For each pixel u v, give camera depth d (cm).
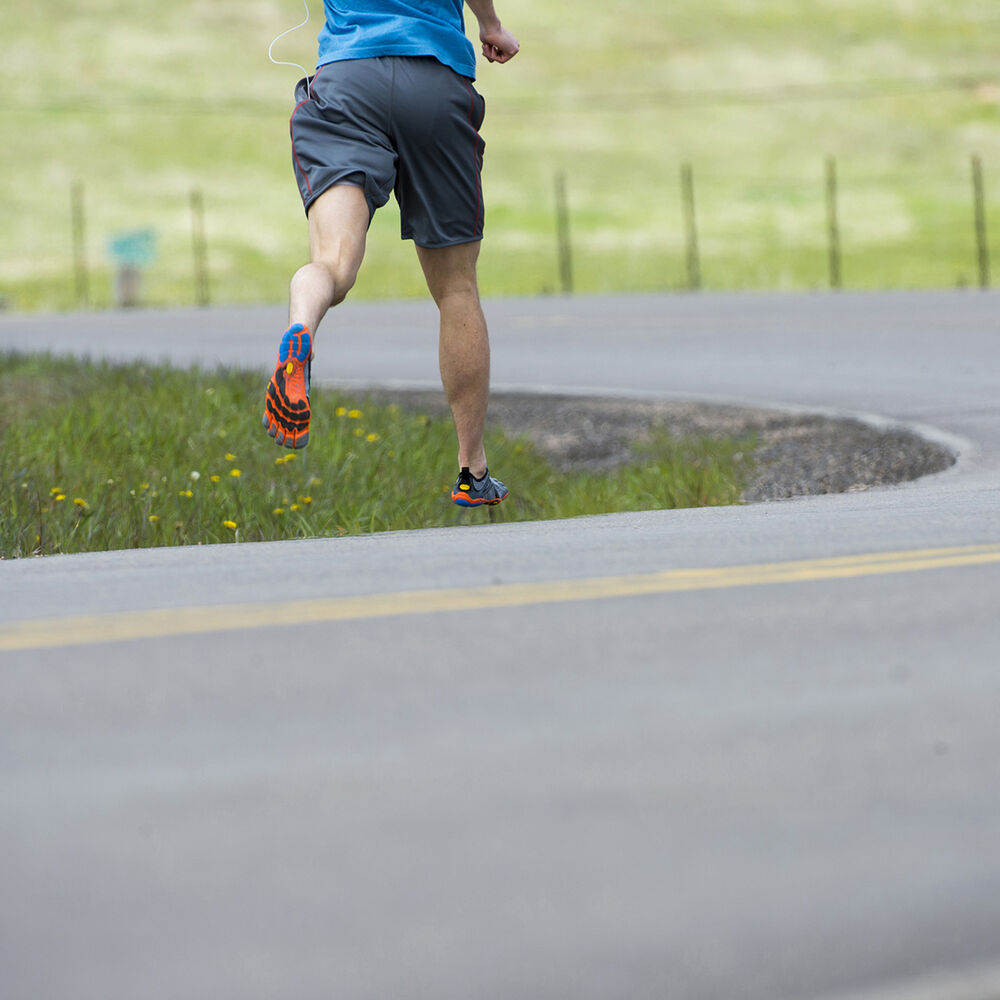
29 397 5212
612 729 1124
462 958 750
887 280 16362
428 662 1327
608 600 1582
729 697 1209
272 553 2062
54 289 17088
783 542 1972
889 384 5450
